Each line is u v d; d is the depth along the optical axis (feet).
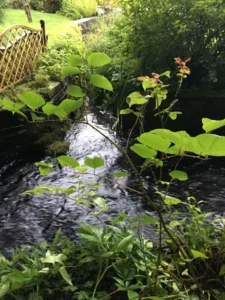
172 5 15.96
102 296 5.39
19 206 10.82
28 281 5.36
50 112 4.51
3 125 13.70
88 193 6.08
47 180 12.42
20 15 31.60
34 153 14.26
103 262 5.87
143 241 6.02
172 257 5.96
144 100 5.37
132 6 16.69
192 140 3.52
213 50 16.24
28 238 9.26
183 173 4.78
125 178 12.19
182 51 16.33
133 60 17.35
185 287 5.31
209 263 5.90
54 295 5.54
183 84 16.75
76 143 15.21
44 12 34.27
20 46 15.67
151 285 5.25
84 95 4.59
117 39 20.27
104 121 17.31
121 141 15.33
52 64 17.97
